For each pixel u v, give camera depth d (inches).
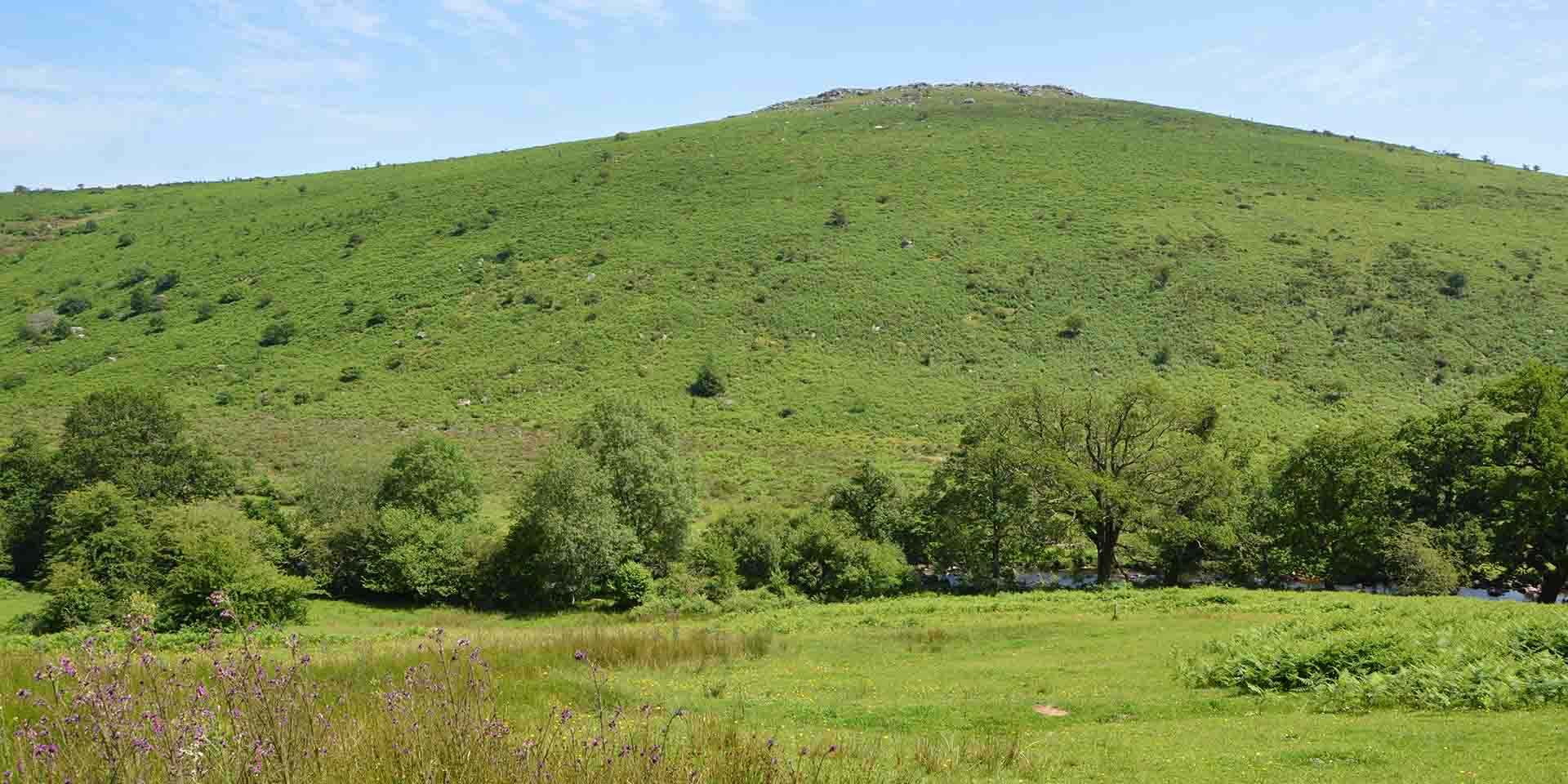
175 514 1625.2
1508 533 1549.0
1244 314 3907.5
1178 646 916.6
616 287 4471.0
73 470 2139.5
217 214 6048.2
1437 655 633.0
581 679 698.8
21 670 487.2
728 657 959.6
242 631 313.4
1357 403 3171.8
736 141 6948.8
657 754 318.0
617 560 1745.8
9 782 258.1
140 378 3769.7
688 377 3681.1
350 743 305.4
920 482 2524.6
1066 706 644.7
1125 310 4060.0
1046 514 1865.2
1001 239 4795.8
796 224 5098.4
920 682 799.1
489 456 2979.8
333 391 3614.7
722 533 1900.8
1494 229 4616.1
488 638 1085.8
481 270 4739.2
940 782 416.2
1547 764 389.4
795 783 346.6
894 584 1764.3
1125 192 5388.8
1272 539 1803.6
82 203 6653.5
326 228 5536.4
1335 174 5728.3
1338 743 459.2
